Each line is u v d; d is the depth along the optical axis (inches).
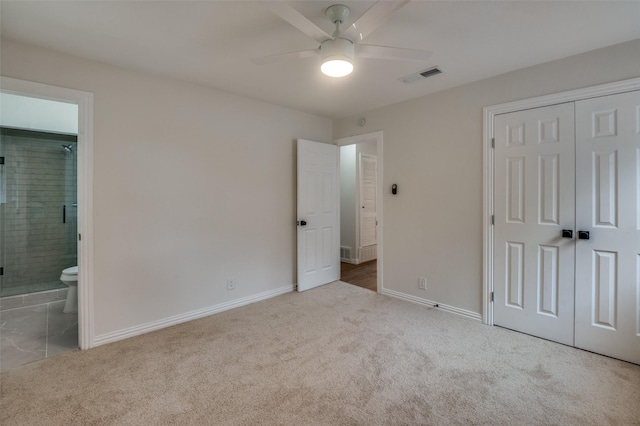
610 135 86.7
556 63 95.0
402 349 93.0
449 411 66.2
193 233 116.7
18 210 139.9
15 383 76.3
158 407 67.7
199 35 80.0
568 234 93.6
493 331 105.3
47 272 146.2
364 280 172.1
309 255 154.7
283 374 80.0
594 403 68.3
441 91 121.8
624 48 84.3
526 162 101.7
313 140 158.7
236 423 63.0
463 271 117.5
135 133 102.2
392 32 78.9
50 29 76.7
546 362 85.4
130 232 101.7
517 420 63.4
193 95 115.2
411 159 132.4
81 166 92.4
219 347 94.7
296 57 73.5
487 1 65.8
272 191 142.5
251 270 135.4
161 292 109.1
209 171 120.4
